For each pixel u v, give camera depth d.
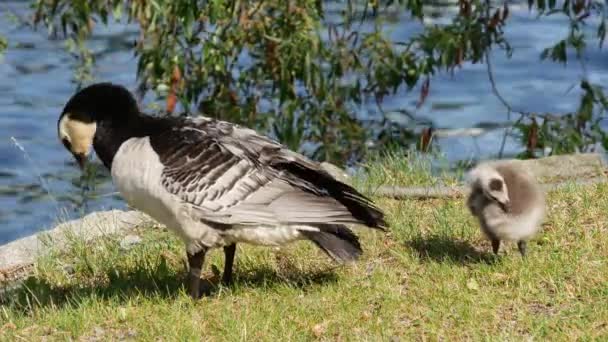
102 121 11.27
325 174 11.07
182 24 16.98
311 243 12.78
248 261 12.41
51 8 18.89
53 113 26.56
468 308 10.43
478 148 22.38
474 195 11.70
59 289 12.18
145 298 11.38
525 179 11.49
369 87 18.97
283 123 18.28
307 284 11.55
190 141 10.84
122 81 26.95
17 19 22.94
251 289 11.41
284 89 17.69
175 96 17.56
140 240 13.51
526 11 35.62
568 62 31.09
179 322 10.56
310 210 10.70
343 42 18.48
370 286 11.26
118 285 11.91
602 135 19.02
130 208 14.85
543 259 11.52
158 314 10.91
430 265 11.68
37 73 28.86
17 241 13.82
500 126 26.20
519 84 29.53
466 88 29.36
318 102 18.61
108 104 11.23
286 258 12.46
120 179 10.95
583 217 12.77
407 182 15.20
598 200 13.34
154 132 11.09
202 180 10.66
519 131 20.55
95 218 14.28
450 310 10.49
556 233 12.32
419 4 18.00
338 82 18.84
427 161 16.11
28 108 26.83
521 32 33.56
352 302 10.86
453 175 15.84
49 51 30.33
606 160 16.89
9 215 20.27
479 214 11.60
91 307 11.13
